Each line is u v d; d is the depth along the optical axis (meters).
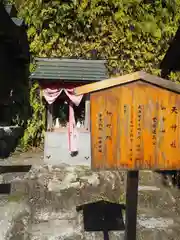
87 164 9.96
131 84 3.62
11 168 9.08
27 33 12.20
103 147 3.61
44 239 5.60
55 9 11.88
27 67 12.59
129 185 3.81
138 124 3.62
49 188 7.51
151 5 12.20
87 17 11.92
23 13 12.22
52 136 10.02
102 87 3.58
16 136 11.88
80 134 10.03
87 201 7.14
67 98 10.38
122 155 3.62
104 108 3.61
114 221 6.23
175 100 3.65
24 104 12.43
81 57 11.95
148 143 3.63
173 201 7.13
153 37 12.20
